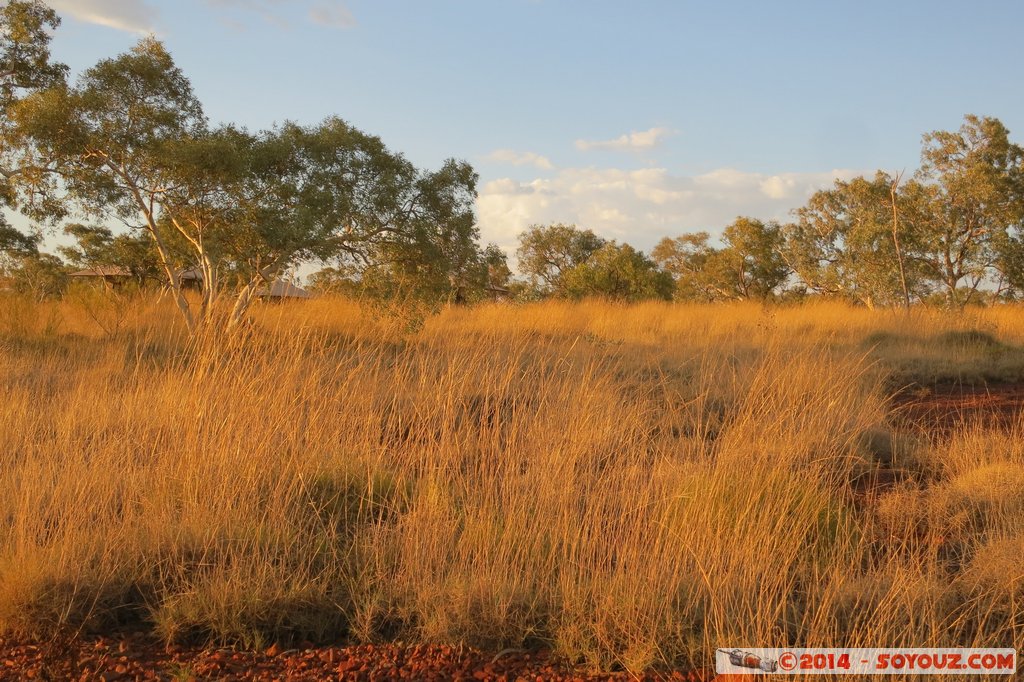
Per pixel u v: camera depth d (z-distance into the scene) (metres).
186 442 4.99
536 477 4.81
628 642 3.30
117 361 8.66
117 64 12.26
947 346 13.35
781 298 37.34
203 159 11.66
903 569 3.71
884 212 26.95
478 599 3.53
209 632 3.56
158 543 4.00
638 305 19.53
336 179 12.69
